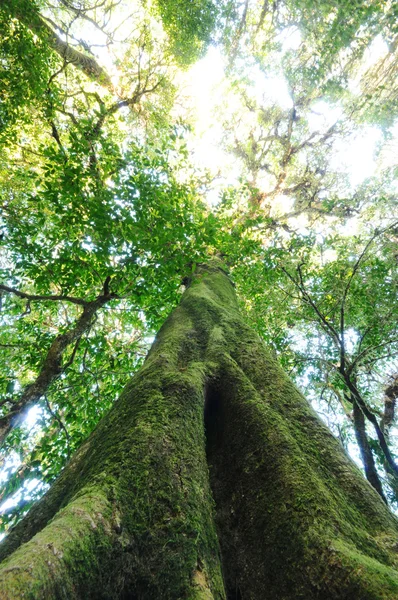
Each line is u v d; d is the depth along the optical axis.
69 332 6.00
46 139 10.28
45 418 7.47
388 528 2.09
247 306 10.33
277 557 1.93
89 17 14.32
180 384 2.93
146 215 6.07
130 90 15.08
